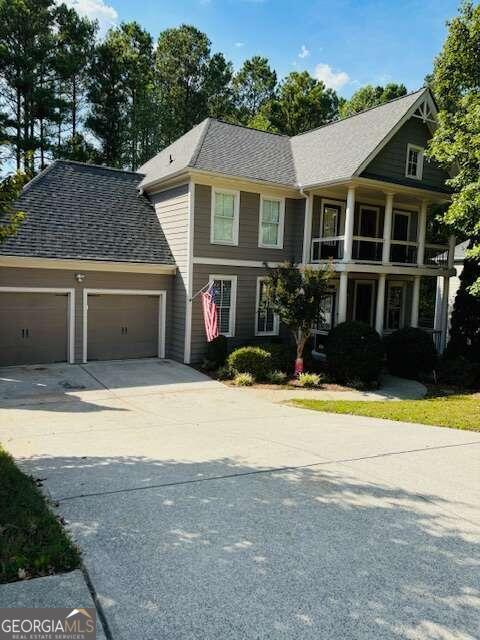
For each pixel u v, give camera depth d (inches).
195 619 115.8
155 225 660.1
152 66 1541.6
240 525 167.9
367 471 232.2
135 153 1282.0
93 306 586.2
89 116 1248.2
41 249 540.7
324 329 736.3
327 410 403.5
